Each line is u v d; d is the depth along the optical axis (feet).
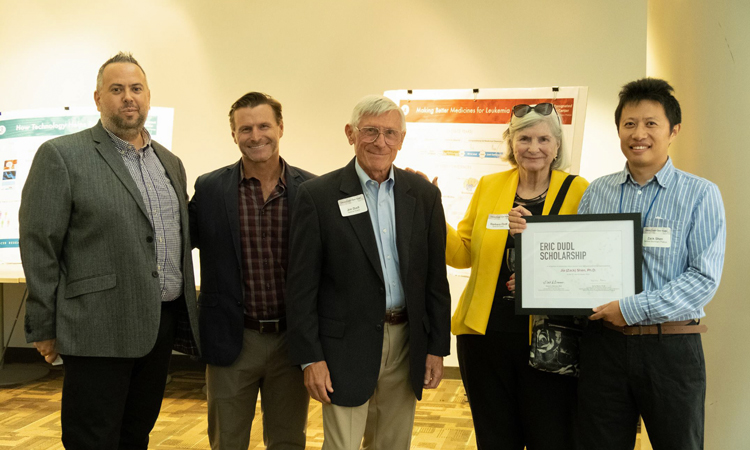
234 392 8.66
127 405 8.32
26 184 7.52
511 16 17.39
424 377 7.52
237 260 8.54
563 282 6.82
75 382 7.58
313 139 18.40
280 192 8.74
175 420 14.25
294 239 7.36
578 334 7.23
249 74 18.57
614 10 16.78
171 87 18.84
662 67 9.65
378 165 7.22
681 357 6.36
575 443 7.39
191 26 18.74
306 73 18.34
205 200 8.76
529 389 7.68
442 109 13.69
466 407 15.31
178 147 18.85
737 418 8.16
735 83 8.22
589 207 7.21
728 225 8.22
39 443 12.63
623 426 6.70
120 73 7.77
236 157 18.63
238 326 8.49
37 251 7.36
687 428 6.35
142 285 7.66
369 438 7.81
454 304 18.15
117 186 7.66
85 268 7.53
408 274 7.31
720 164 8.30
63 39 19.30
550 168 8.09
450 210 13.51
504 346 7.80
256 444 12.68
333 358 7.17
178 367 18.94
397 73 17.98
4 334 19.54
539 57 17.26
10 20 19.58
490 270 7.93
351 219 7.22
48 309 7.38
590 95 16.99
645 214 6.72
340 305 7.25
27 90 19.52
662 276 6.50
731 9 8.28
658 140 6.55
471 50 17.62
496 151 13.33
